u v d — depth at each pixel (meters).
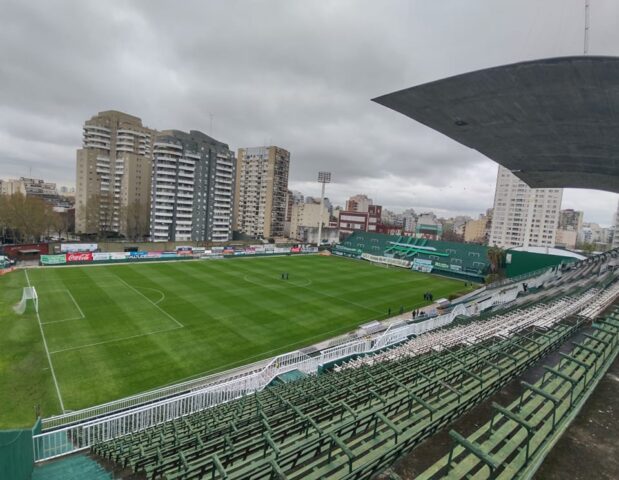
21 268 42.34
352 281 46.62
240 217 107.88
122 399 15.22
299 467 5.26
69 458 9.12
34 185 146.88
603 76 12.19
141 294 33.72
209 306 31.31
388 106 18.19
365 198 184.25
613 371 6.71
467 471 4.29
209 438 8.55
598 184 30.81
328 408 7.73
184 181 75.31
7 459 6.46
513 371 7.03
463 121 18.59
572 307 15.79
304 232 100.75
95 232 77.69
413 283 48.31
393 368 11.16
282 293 37.66
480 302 30.89
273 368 17.42
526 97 15.09
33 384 17.41
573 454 4.40
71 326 24.77
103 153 85.00
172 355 21.58
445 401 6.58
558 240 121.62
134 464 7.93
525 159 24.58
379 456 4.70
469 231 136.25
